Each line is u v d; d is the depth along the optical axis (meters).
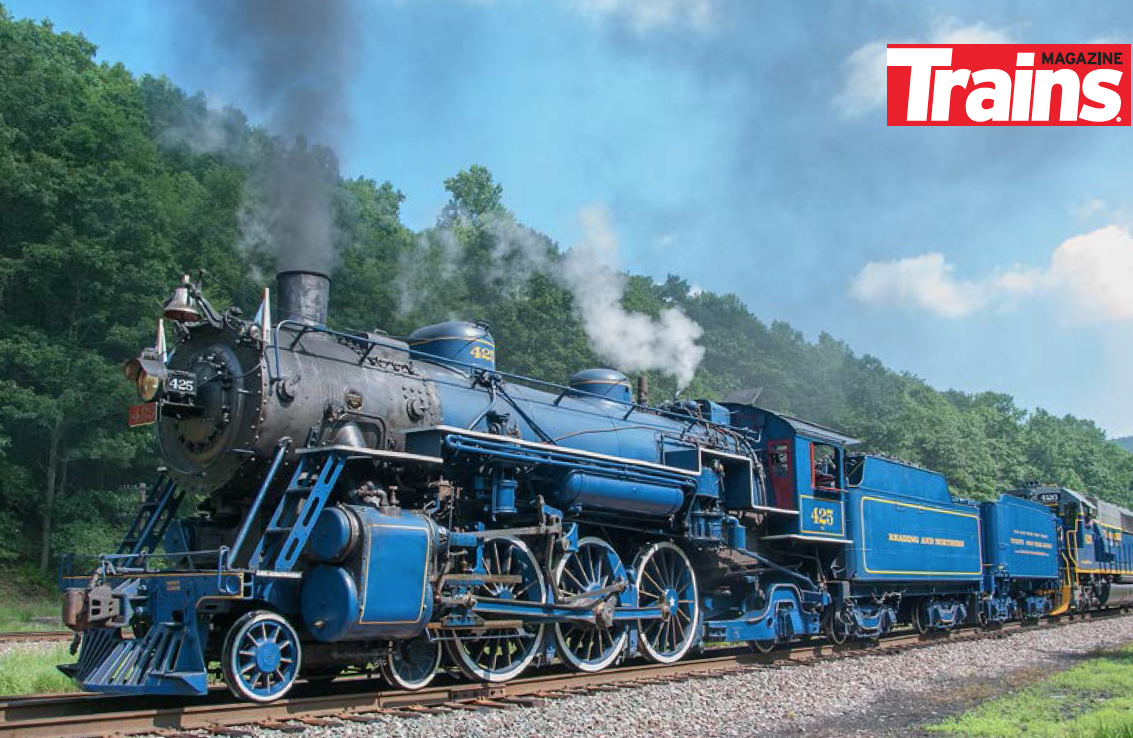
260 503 7.47
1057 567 22.36
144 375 7.80
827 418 50.94
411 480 8.62
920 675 10.57
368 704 7.44
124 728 6.19
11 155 23.89
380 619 7.38
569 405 10.82
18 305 24.98
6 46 26.75
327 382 8.20
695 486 11.12
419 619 7.71
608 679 9.31
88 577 7.57
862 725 7.43
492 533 8.80
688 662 10.64
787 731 7.10
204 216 30.53
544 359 35.34
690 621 11.12
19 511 24.97
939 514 16.64
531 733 6.57
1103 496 78.94
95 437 23.86
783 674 10.18
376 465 8.09
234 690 6.86
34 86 25.59
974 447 52.19
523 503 9.54
